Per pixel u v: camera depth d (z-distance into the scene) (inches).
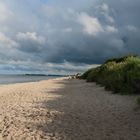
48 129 328.2
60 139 287.7
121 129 320.8
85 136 295.7
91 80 1259.2
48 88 920.9
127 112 416.8
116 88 671.8
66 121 367.9
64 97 625.6
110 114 405.1
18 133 312.5
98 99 568.1
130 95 610.2
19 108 473.4
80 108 462.6
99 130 318.7
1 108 475.5
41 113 424.5
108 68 1037.8
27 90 837.2
